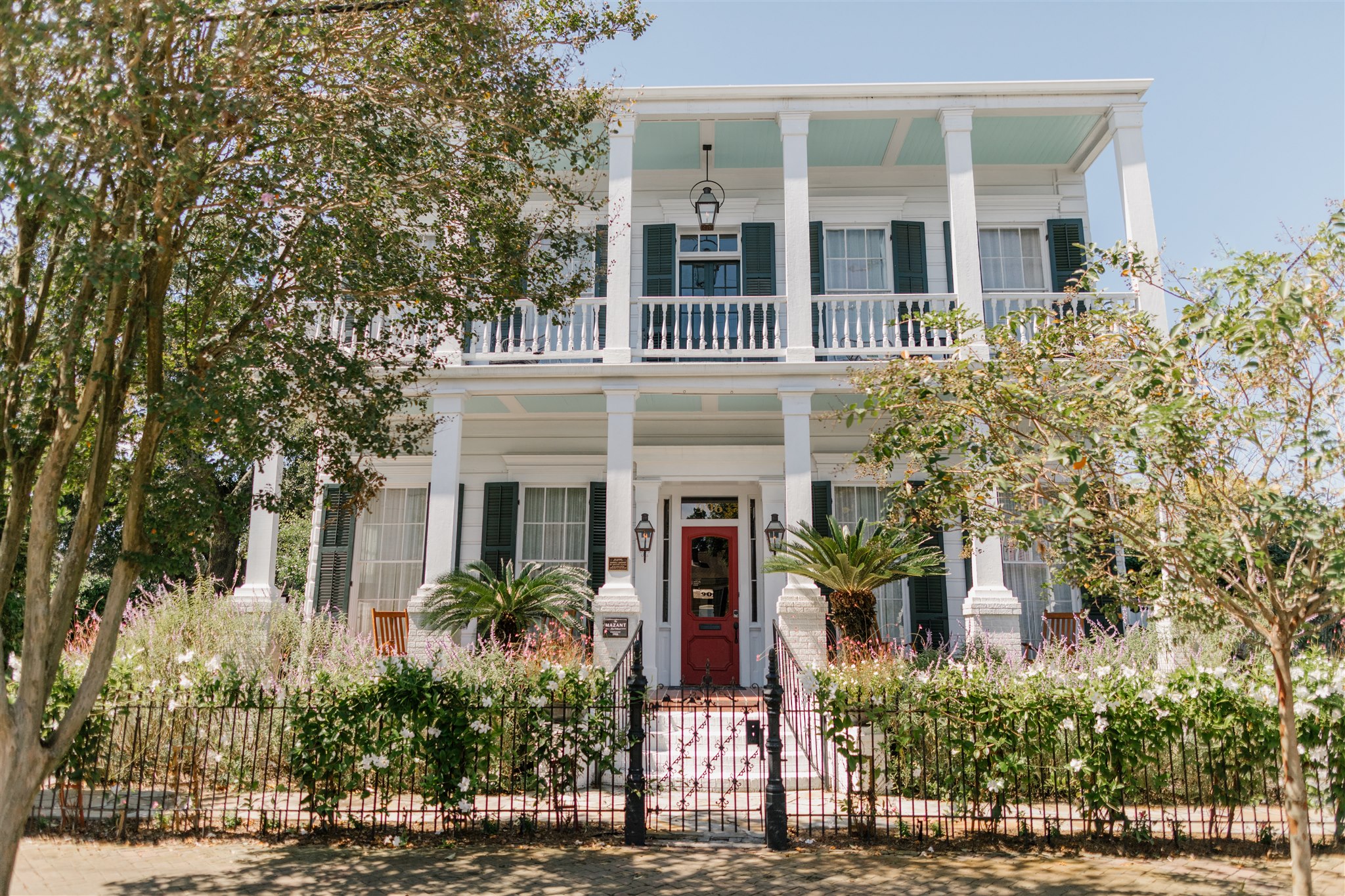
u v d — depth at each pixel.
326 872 6.08
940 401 5.64
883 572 10.03
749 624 13.21
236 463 6.04
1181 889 5.69
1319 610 4.65
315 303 7.41
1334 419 4.59
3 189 4.23
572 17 6.48
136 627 9.23
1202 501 4.86
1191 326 4.68
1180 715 6.81
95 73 4.55
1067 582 6.16
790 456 11.13
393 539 13.24
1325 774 6.81
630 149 11.85
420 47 5.98
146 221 5.29
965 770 7.04
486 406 12.59
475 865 6.26
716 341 11.87
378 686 7.21
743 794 8.25
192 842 6.79
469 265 6.88
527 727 7.26
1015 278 13.48
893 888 5.75
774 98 11.91
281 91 5.65
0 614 4.92
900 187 13.88
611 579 10.84
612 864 6.31
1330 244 4.57
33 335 5.10
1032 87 11.70
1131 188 11.47
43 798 7.84
